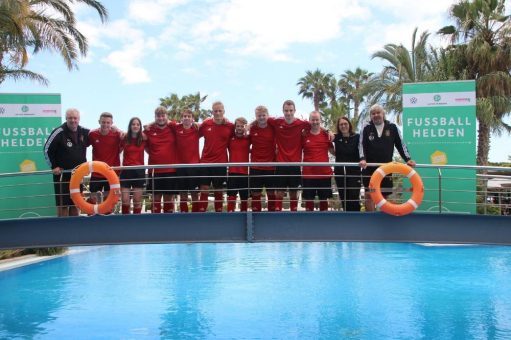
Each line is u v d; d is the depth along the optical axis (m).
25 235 8.13
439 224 8.04
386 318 9.85
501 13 20.20
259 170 8.67
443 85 11.76
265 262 16.42
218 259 17.19
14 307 11.03
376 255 17.33
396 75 23.75
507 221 7.95
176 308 10.87
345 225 8.13
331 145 8.89
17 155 11.04
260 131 8.64
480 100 19.56
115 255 18.19
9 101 11.00
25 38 17.19
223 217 8.19
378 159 8.41
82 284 13.30
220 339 8.77
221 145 8.79
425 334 8.85
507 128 21.62
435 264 15.48
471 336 8.73
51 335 9.12
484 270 14.51
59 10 18.23
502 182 17.36
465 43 20.72
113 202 7.94
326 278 13.66
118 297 11.88
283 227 8.16
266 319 9.93
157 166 8.01
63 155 8.51
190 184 8.89
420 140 11.90
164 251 19.14
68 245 8.12
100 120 8.70
